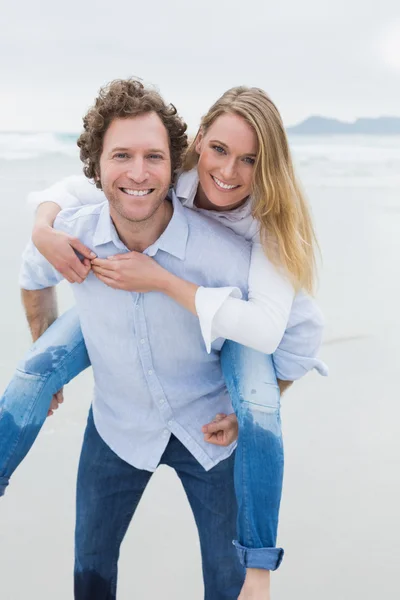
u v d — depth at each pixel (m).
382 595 2.79
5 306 5.21
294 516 3.23
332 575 2.89
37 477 3.46
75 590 2.51
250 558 2.02
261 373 2.16
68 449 3.68
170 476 3.59
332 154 15.54
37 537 3.07
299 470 3.55
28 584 2.80
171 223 2.08
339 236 7.87
